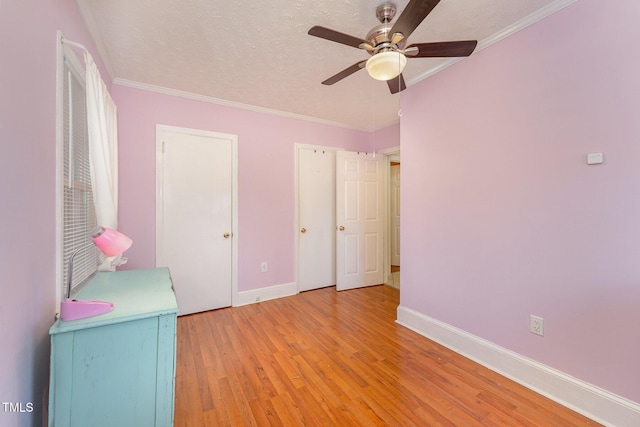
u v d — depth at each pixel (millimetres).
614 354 1412
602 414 1438
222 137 3090
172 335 1101
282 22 1764
